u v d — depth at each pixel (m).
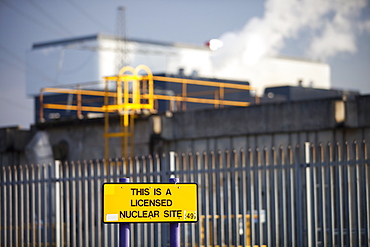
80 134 29.61
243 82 68.31
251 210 15.29
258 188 15.23
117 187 11.59
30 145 30.47
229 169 15.48
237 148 25.84
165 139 27.31
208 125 26.52
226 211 15.46
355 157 14.67
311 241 14.87
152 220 11.60
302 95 69.75
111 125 28.75
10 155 31.53
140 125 27.83
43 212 17.44
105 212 11.56
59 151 30.17
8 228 18.00
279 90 69.75
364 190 14.59
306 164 15.00
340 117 23.81
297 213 15.03
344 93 71.19
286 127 24.86
